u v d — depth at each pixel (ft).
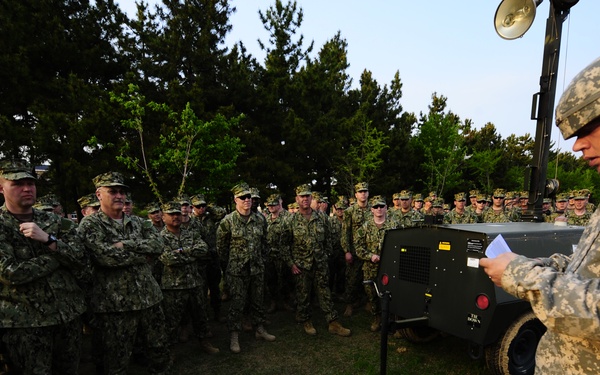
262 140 48.39
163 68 43.14
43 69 43.14
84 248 9.34
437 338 14.79
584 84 3.32
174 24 43.96
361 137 65.67
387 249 12.75
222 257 14.88
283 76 59.93
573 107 3.37
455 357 13.16
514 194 34.71
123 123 34.09
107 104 37.29
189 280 13.55
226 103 47.26
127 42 46.68
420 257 11.43
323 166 66.08
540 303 3.30
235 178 44.32
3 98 39.93
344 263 22.59
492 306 9.33
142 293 10.19
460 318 10.11
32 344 8.23
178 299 13.38
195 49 44.96
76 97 38.83
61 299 8.78
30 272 8.05
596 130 3.36
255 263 14.75
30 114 43.75
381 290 12.87
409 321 10.69
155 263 15.23
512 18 12.57
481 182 86.38
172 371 11.18
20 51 38.68
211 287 18.25
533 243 10.25
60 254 8.55
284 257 16.02
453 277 10.34
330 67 76.23
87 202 17.63
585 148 3.50
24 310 8.16
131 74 38.14
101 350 12.23
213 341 15.46
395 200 23.24
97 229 9.91
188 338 15.70
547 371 3.75
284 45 66.28
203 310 14.14
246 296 14.82
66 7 45.16
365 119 66.28
